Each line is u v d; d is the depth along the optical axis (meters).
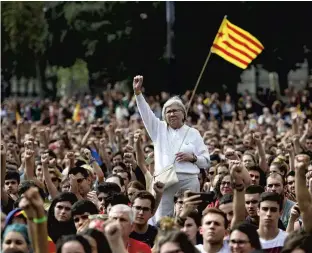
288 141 40.00
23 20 100.56
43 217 17.34
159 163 26.84
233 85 92.25
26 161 27.50
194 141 27.05
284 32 90.06
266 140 41.53
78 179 27.31
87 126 60.75
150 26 92.06
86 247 17.94
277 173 26.05
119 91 91.56
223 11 89.62
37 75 109.62
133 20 92.00
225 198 22.80
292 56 91.38
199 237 22.02
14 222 20.84
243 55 34.91
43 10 97.88
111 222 18.67
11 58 104.81
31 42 100.56
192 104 80.19
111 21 92.62
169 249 17.25
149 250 21.98
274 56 91.25
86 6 93.19
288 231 22.58
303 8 89.12
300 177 20.77
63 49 95.88
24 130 54.88
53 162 30.30
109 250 18.61
